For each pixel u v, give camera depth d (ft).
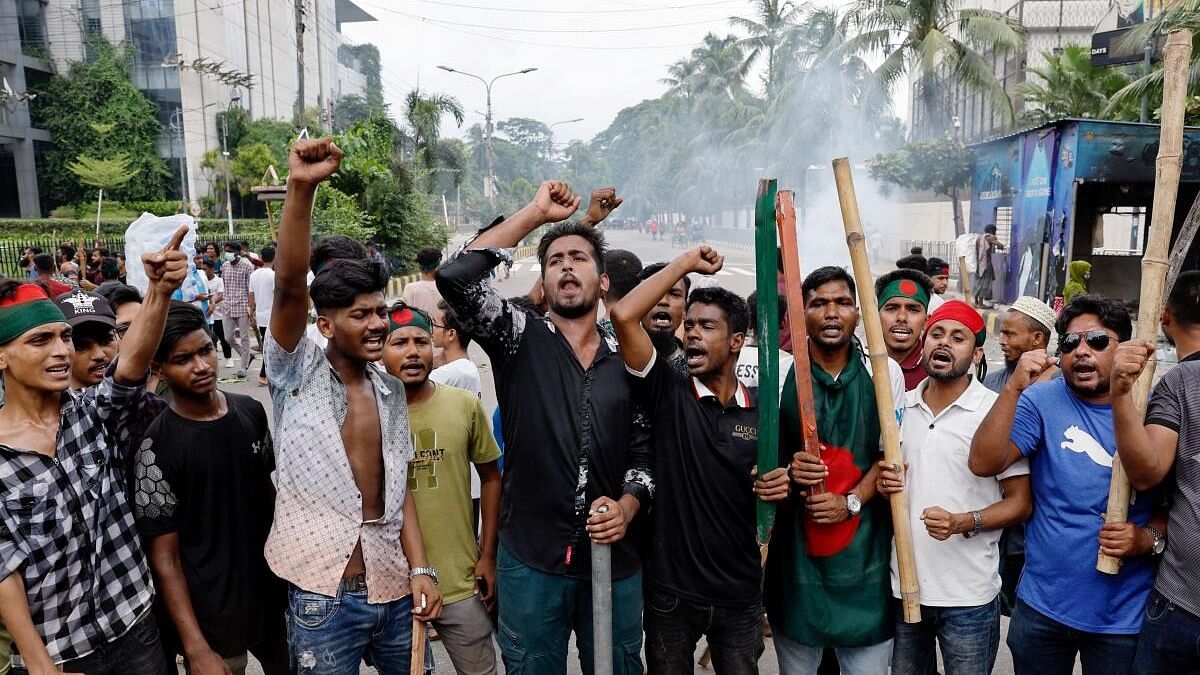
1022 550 11.31
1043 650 8.96
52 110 134.31
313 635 8.13
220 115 139.85
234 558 8.64
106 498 7.90
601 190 9.17
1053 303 39.91
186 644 8.32
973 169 62.39
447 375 13.09
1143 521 8.43
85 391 8.27
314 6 185.68
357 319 8.18
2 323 7.16
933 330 9.21
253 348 42.98
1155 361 8.10
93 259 52.44
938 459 9.12
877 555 9.00
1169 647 7.92
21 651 7.13
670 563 8.86
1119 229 81.82
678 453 8.79
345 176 61.36
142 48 137.39
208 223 102.63
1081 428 8.63
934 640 9.53
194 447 8.35
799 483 8.44
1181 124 7.50
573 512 8.39
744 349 11.57
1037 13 102.58
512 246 8.34
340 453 8.17
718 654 9.29
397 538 8.64
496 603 10.73
